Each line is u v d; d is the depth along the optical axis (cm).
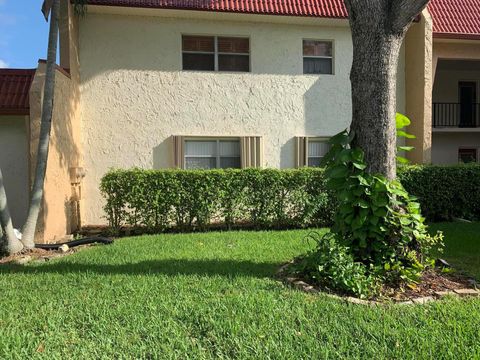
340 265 482
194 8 1070
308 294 463
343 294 471
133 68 1104
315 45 1226
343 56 1226
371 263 512
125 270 570
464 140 1585
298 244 758
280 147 1194
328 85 1219
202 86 1144
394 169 533
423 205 1095
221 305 425
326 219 1030
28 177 912
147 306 424
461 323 388
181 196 960
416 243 532
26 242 732
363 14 518
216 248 726
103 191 944
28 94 903
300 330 373
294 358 324
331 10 1164
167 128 1127
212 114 1151
